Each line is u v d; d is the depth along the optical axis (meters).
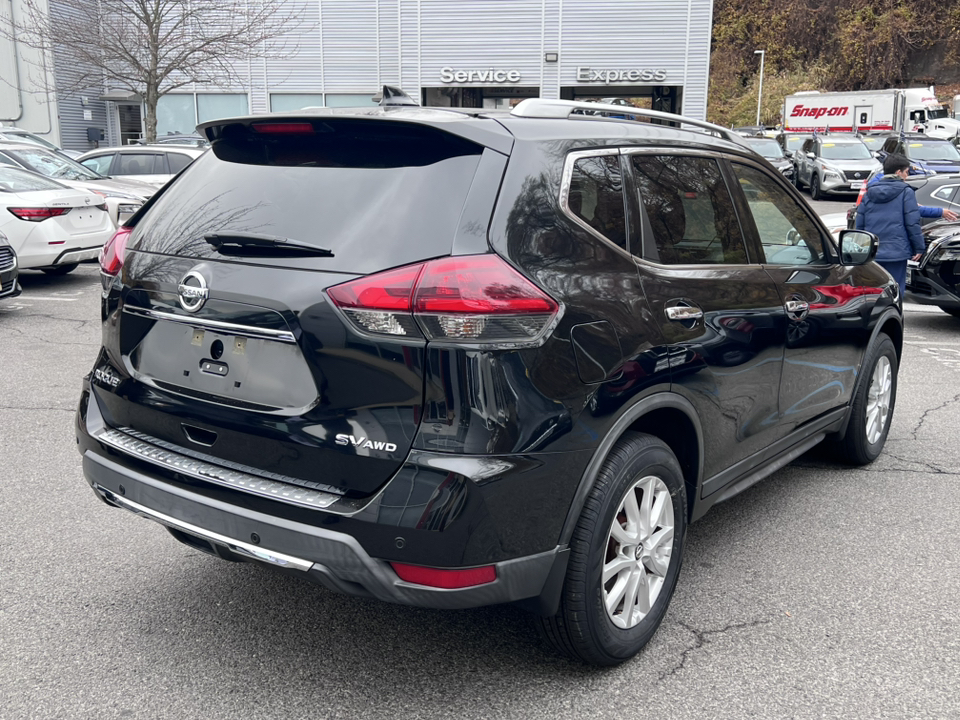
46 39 24.44
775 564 3.66
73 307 9.51
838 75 61.69
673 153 3.15
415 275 2.28
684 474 3.14
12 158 12.91
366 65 26.11
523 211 2.44
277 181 2.67
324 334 2.34
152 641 2.99
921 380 6.91
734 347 3.17
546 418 2.37
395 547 2.28
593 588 2.62
